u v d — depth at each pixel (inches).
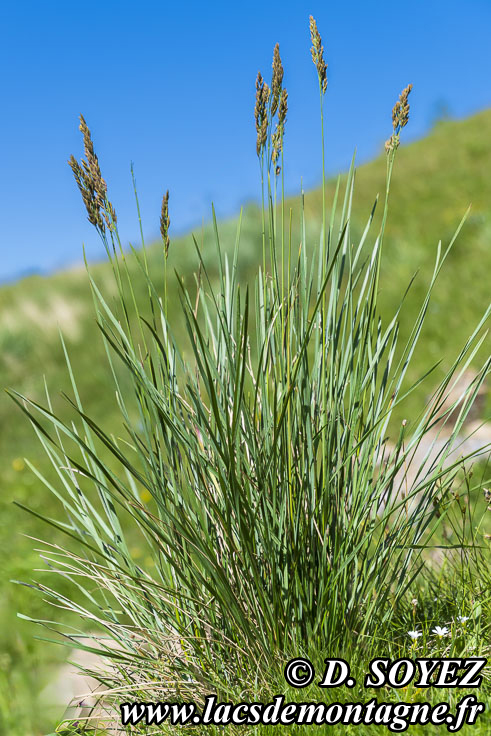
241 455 45.6
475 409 106.0
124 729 46.8
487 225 204.4
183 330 164.4
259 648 46.5
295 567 45.8
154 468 47.9
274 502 45.7
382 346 48.6
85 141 43.7
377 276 48.3
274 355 49.1
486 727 39.8
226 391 47.6
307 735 42.8
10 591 74.5
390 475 47.6
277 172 45.6
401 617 51.7
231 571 48.0
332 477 46.5
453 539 61.6
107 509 51.1
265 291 48.7
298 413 47.4
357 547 44.8
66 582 77.1
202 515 48.5
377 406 48.8
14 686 61.0
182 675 47.7
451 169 300.7
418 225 238.5
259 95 43.9
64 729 49.9
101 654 46.9
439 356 139.7
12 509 111.9
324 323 47.0
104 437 44.6
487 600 48.6
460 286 169.3
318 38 43.6
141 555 88.2
